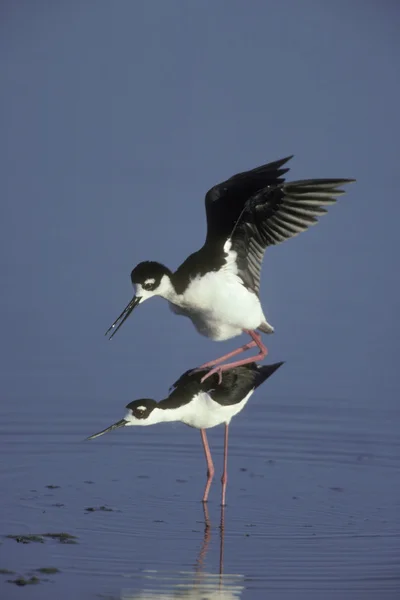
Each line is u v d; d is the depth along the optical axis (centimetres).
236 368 1324
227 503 1258
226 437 1291
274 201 1193
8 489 1292
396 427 1545
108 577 1011
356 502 1265
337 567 1045
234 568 1043
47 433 1516
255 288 1253
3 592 968
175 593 980
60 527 1154
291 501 1267
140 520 1189
